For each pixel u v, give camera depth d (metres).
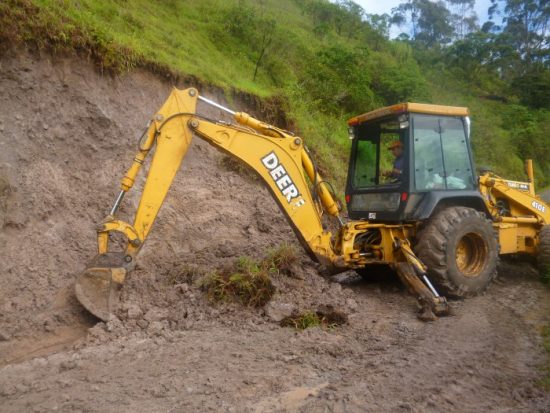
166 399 3.29
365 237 6.57
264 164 5.89
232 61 11.91
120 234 6.46
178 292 5.32
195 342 4.38
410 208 6.08
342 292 5.93
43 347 4.46
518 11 64.94
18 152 6.36
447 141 6.40
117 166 7.36
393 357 4.08
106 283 4.89
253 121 5.98
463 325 4.95
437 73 27.53
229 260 6.28
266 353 4.16
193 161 8.63
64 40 7.11
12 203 5.95
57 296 5.30
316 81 14.10
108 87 7.71
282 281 5.72
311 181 6.29
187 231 7.30
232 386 3.49
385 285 6.74
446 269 5.88
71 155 6.93
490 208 7.11
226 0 14.88
